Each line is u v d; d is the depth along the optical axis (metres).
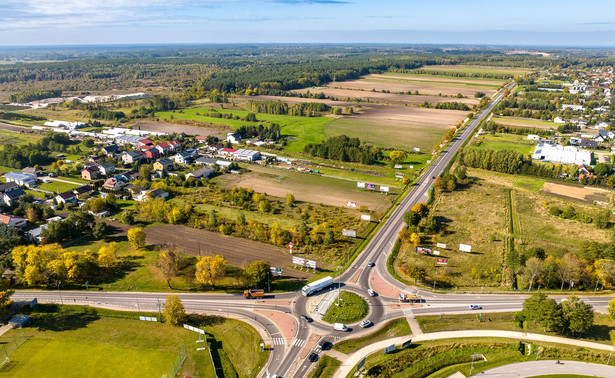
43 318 111.38
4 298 109.12
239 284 126.75
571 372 91.75
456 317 111.25
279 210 181.25
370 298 119.94
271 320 109.69
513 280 129.62
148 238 156.62
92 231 162.00
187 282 127.56
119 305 116.75
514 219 172.62
